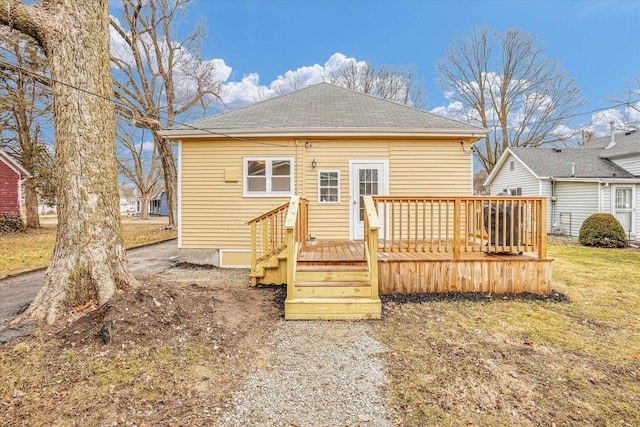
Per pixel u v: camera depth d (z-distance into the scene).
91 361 2.86
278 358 3.09
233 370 2.86
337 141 7.55
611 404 2.38
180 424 2.15
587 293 5.09
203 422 2.18
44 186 17.06
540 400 2.42
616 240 10.44
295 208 4.77
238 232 7.54
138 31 15.58
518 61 22.42
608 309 4.37
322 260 4.91
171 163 16.73
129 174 25.09
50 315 3.57
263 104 9.00
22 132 16.16
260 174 7.56
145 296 3.65
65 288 3.71
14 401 2.38
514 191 16.80
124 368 2.78
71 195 3.85
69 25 3.88
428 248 5.00
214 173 7.54
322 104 8.87
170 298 3.79
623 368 2.88
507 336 3.53
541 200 4.94
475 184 31.20
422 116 8.03
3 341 3.15
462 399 2.43
